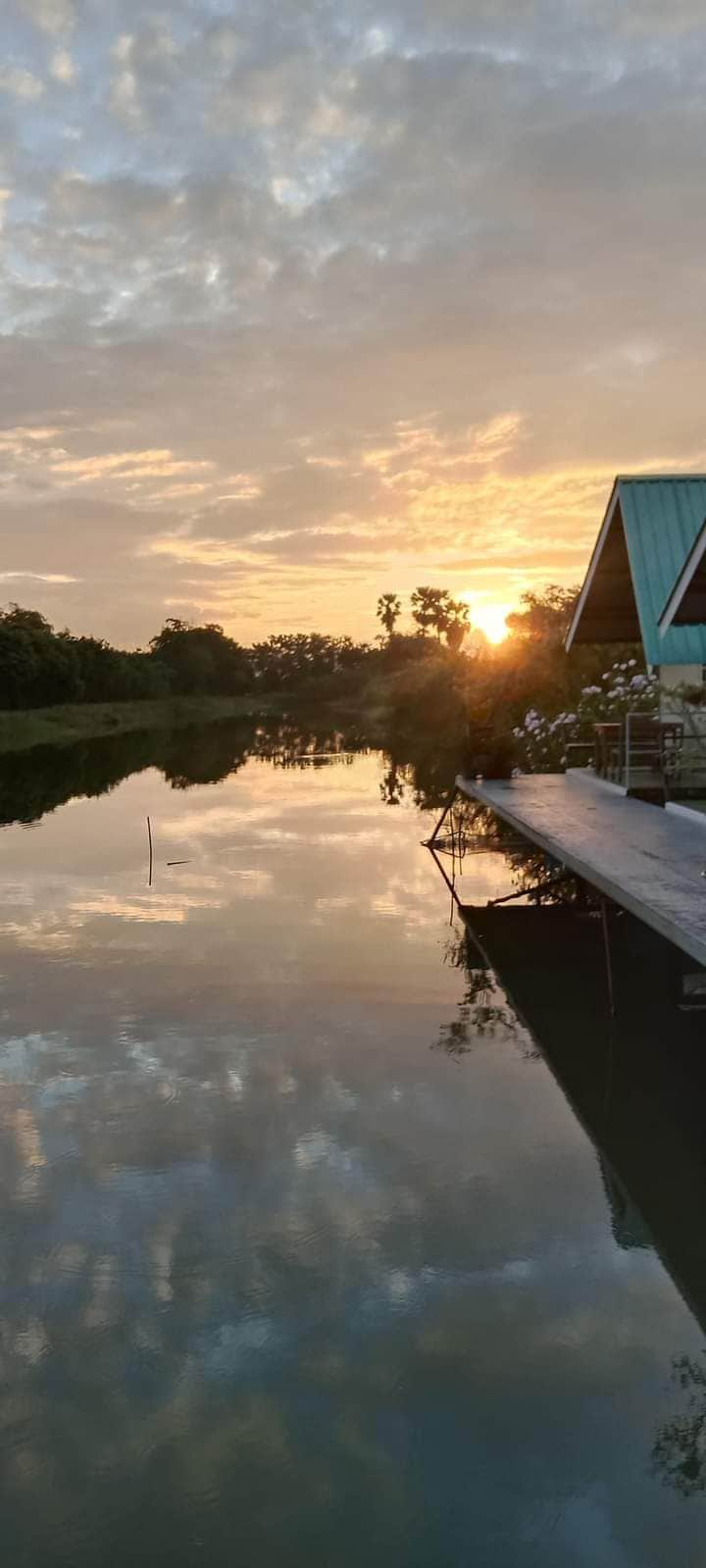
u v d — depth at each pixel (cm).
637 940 949
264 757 3266
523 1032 702
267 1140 535
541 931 984
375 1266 422
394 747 3697
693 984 816
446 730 3919
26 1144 533
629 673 1822
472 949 912
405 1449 324
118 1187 489
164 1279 415
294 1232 449
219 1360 367
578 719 1563
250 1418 340
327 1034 693
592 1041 689
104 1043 675
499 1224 455
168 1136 541
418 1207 468
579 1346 372
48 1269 423
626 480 1295
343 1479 315
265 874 1251
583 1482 312
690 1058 656
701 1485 311
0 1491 314
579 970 855
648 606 1184
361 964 861
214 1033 695
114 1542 295
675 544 1233
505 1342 374
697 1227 453
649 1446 325
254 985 802
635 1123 559
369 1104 580
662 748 1099
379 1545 291
